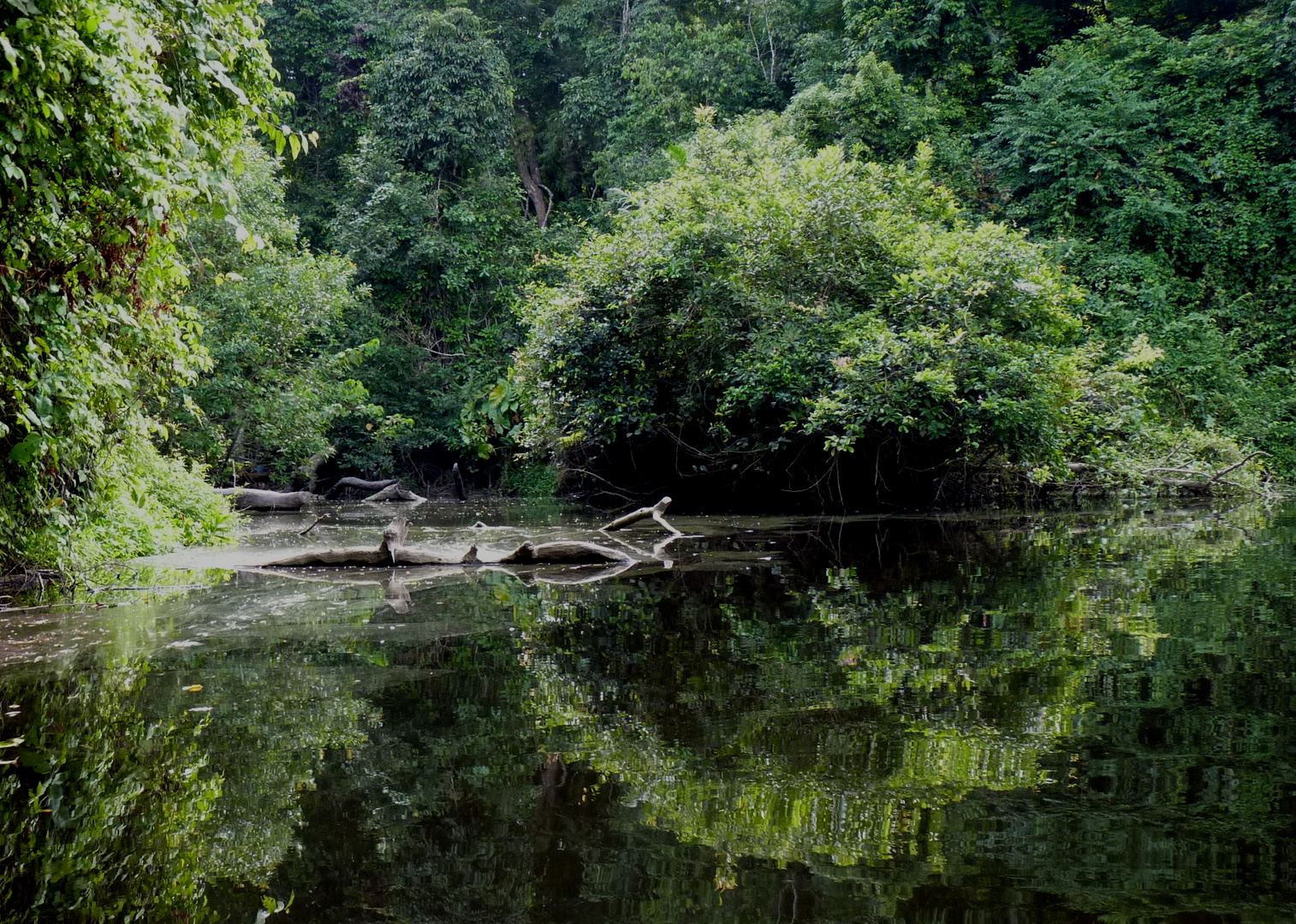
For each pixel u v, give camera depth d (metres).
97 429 4.02
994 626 3.17
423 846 1.47
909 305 9.19
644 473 12.20
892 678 2.45
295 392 13.49
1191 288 17.05
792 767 1.78
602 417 10.72
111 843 1.51
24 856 1.45
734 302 9.88
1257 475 12.41
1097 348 11.34
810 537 6.81
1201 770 1.71
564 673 2.58
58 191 3.46
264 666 2.73
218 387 12.27
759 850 1.41
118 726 2.13
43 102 3.03
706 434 11.01
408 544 6.62
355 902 1.28
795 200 10.13
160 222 3.78
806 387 9.09
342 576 4.97
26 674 2.66
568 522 8.88
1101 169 17.28
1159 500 11.01
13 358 3.50
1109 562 4.96
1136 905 1.20
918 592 3.99
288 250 14.59
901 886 1.28
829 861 1.36
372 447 16.62
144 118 3.47
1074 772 1.72
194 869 1.41
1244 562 4.89
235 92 4.08
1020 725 2.02
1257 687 2.30
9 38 2.97
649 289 10.16
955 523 8.02
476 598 4.04
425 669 2.67
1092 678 2.41
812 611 3.55
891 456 9.93
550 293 11.32
